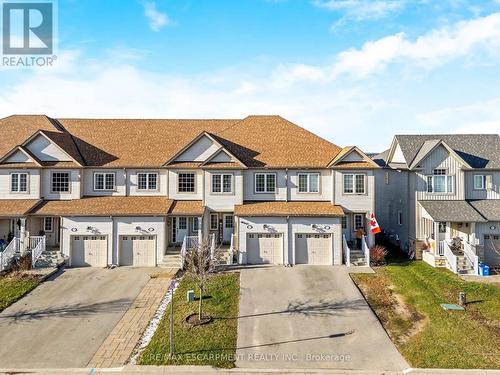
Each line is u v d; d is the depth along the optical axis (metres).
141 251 27.84
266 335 16.70
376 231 28.70
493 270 25.81
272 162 30.25
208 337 16.42
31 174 29.17
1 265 25.00
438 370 13.87
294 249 27.77
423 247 29.25
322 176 30.14
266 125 33.88
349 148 29.58
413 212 30.00
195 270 19.86
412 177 30.11
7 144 30.59
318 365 14.40
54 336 16.70
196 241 28.38
